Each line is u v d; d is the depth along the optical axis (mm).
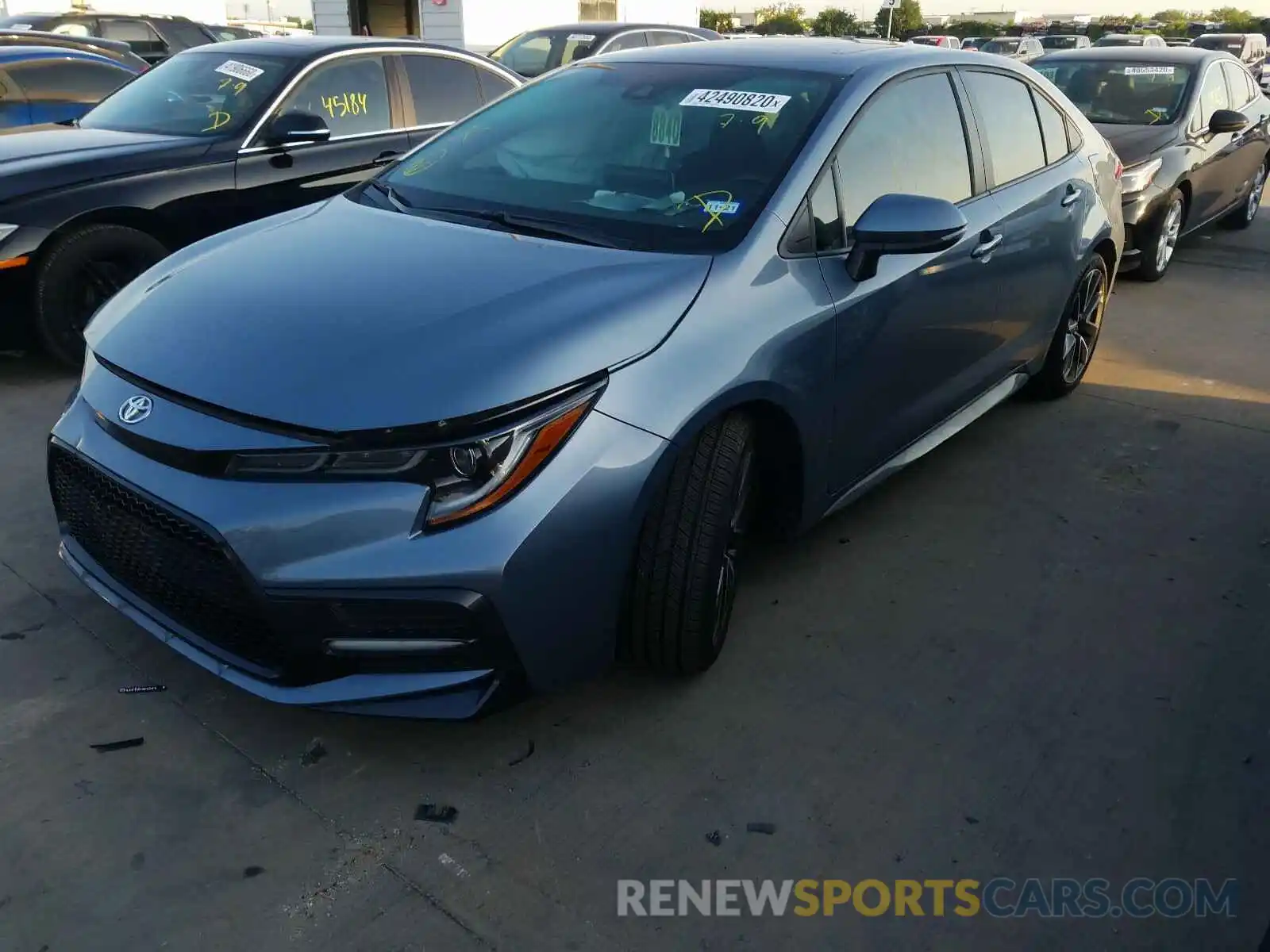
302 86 5461
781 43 3619
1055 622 3109
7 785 2332
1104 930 2080
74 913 2025
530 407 2146
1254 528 3725
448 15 18094
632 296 2430
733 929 2043
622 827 2279
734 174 2910
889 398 3217
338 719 2590
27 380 4863
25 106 7945
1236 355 5707
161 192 4906
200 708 2605
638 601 2486
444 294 2430
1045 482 4035
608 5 20500
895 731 2609
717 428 2520
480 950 1976
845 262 2914
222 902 2061
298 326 2346
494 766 2447
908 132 3312
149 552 2330
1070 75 8156
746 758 2496
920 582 3297
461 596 2102
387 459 2082
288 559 2096
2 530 3420
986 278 3605
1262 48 28859
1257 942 2061
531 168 3184
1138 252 7055
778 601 3170
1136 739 2619
